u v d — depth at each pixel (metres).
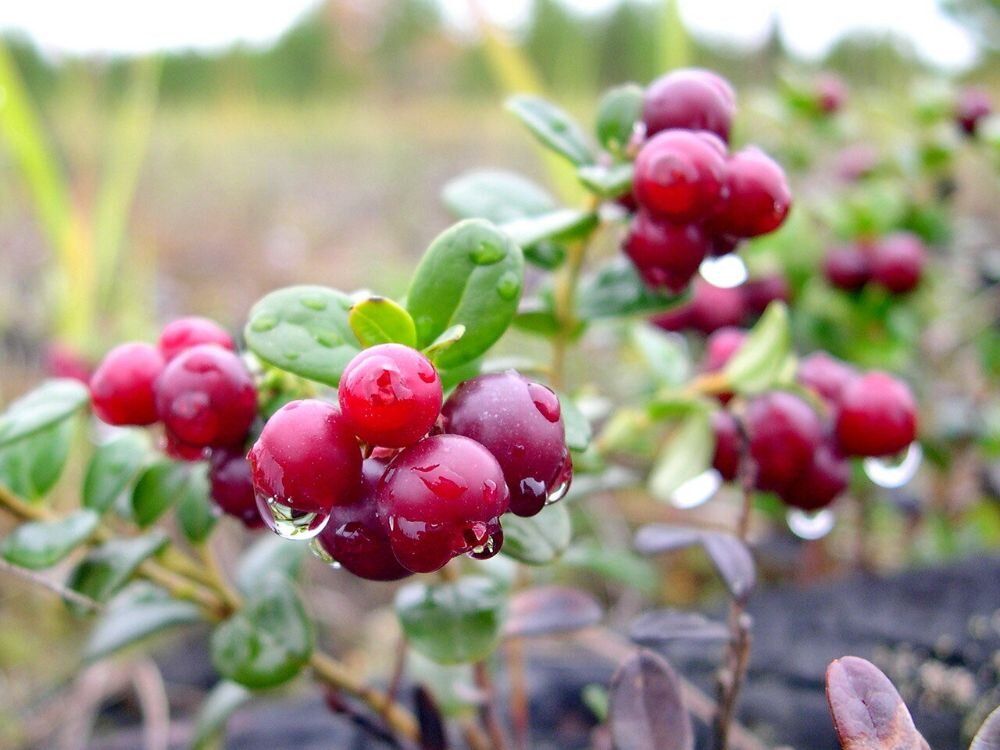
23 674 0.19
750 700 0.15
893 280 0.18
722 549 0.10
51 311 0.32
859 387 0.12
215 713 0.13
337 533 0.08
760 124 0.24
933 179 0.22
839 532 0.21
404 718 0.12
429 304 0.08
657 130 0.10
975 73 0.38
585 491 0.14
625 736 0.09
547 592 0.12
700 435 0.13
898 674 0.14
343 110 0.98
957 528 0.21
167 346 0.10
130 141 0.27
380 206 0.60
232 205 0.61
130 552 0.10
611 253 0.22
